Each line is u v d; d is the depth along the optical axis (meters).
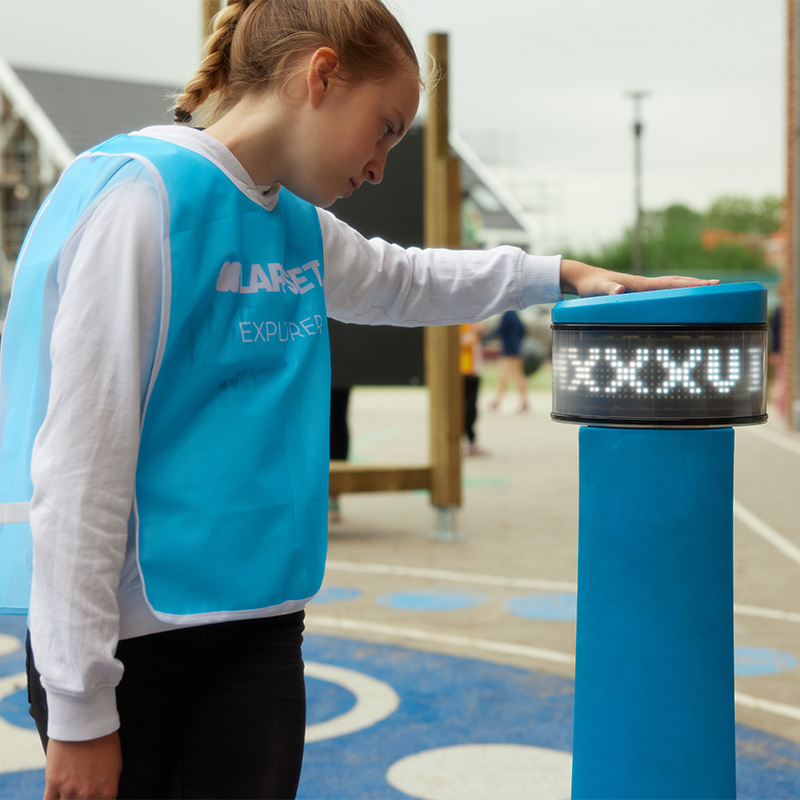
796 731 3.19
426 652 3.99
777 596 4.95
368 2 1.41
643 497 1.51
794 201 13.27
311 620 4.46
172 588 1.31
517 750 3.02
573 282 1.81
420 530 6.74
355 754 2.98
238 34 1.46
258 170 1.44
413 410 16.86
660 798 1.51
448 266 1.82
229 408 1.36
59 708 1.22
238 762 1.40
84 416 1.24
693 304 1.48
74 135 30.86
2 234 31.09
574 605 4.71
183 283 1.32
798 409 13.52
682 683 1.51
